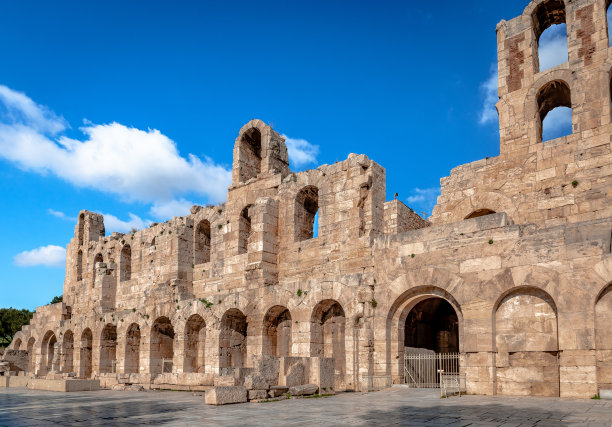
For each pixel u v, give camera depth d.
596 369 23.00
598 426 15.70
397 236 31.34
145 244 52.00
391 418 18.22
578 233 24.91
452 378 27.55
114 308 54.12
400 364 30.73
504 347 26.11
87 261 60.41
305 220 41.22
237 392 24.59
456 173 36.62
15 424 18.61
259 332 37.38
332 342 34.81
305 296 35.19
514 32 36.34
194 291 45.66
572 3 33.97
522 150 34.00
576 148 31.80
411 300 30.64
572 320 23.83
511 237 26.58
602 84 31.67
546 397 24.05
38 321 64.19
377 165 37.41
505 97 35.59
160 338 47.03
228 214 44.59
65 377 45.81
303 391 26.72
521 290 26.12
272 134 45.12
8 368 58.31
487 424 16.48
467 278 27.59
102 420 19.39
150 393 33.38
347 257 35.69
